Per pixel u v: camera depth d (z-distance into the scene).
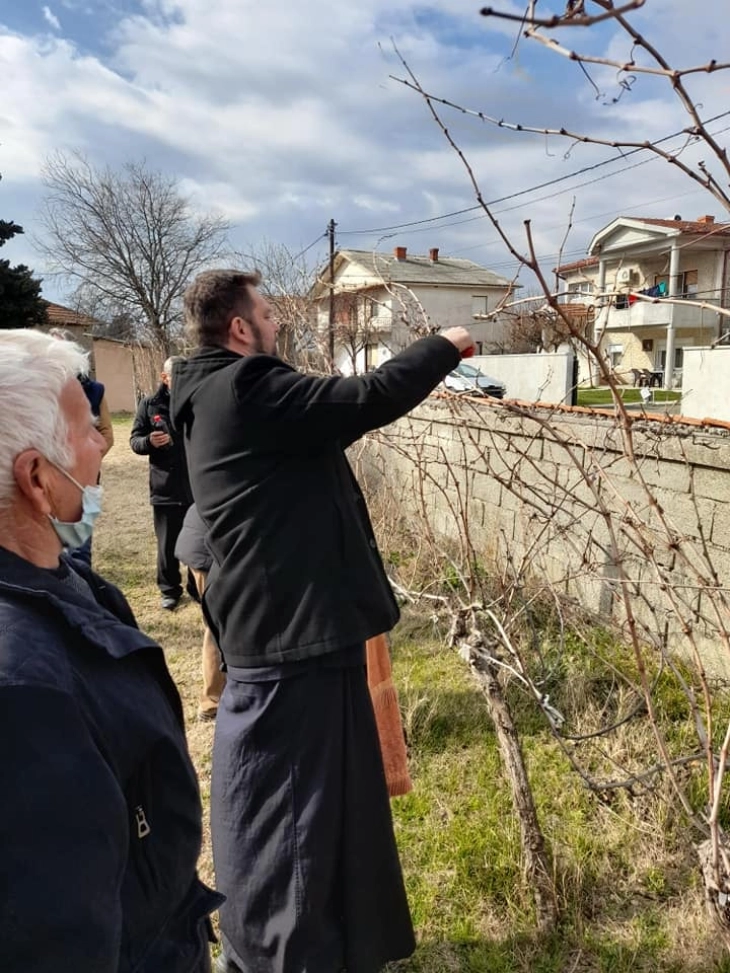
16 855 0.76
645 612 3.60
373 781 1.77
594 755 2.89
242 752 1.71
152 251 30.19
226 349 1.79
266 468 1.65
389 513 5.07
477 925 2.19
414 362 1.62
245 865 1.71
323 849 1.67
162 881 1.03
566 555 4.09
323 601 1.66
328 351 4.27
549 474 4.18
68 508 1.04
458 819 2.62
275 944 1.69
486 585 3.59
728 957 1.97
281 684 1.68
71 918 0.77
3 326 16.22
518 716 3.23
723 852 1.83
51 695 0.83
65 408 1.02
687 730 2.92
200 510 1.76
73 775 0.81
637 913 2.19
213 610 1.78
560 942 2.11
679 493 3.39
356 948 1.73
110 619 1.02
